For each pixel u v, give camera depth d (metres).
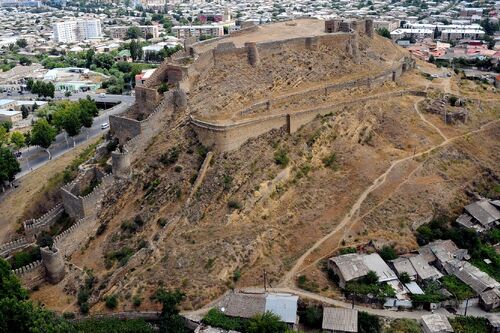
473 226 101.81
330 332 77.69
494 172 115.44
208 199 95.94
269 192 98.56
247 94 114.31
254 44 120.94
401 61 147.38
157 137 110.38
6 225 113.44
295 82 122.31
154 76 122.56
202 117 106.69
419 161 113.06
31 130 169.12
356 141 116.00
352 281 84.56
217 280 84.81
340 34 135.88
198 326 77.94
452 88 142.38
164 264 87.88
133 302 83.19
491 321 80.38
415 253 93.31
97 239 98.94
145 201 100.12
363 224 97.31
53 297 90.00
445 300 83.44
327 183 104.62
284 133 109.31
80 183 109.38
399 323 79.81
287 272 88.06
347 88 126.12
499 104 137.12
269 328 75.25
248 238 90.94
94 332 78.94
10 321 72.31
